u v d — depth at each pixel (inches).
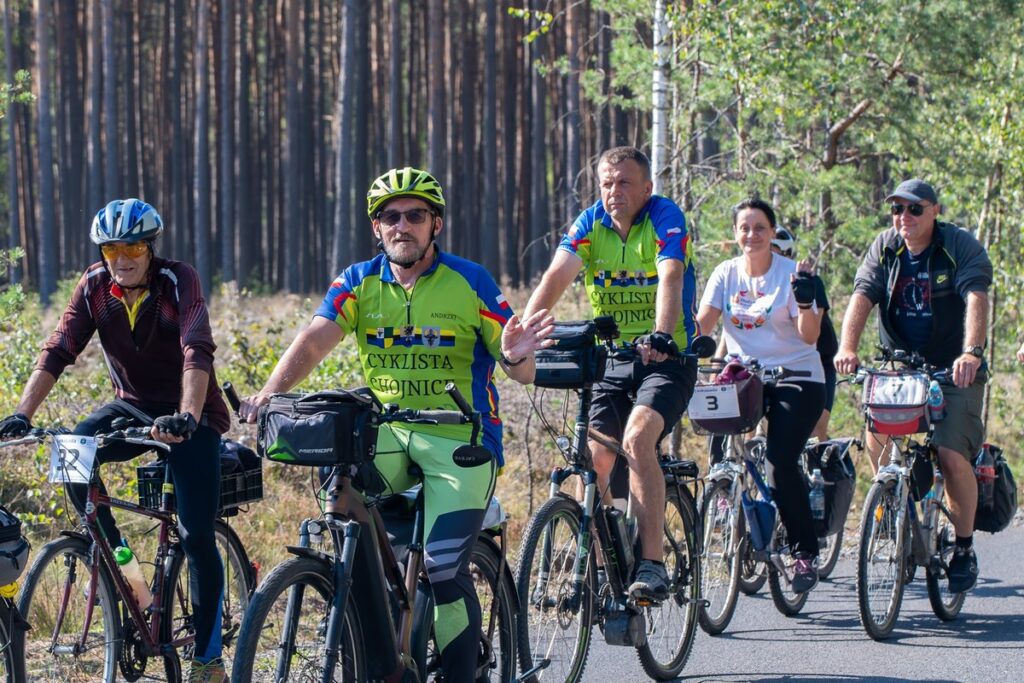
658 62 820.6
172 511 344.5
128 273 324.2
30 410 326.3
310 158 2960.1
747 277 474.3
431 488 286.7
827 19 825.5
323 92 3117.6
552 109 2733.8
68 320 334.3
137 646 342.0
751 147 914.7
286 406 259.6
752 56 804.6
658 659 386.3
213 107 3277.6
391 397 291.3
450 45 2805.1
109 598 335.3
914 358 445.4
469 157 2679.6
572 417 733.3
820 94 863.1
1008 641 434.3
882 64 903.7
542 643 340.8
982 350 427.8
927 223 443.2
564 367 344.2
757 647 432.1
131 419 312.7
